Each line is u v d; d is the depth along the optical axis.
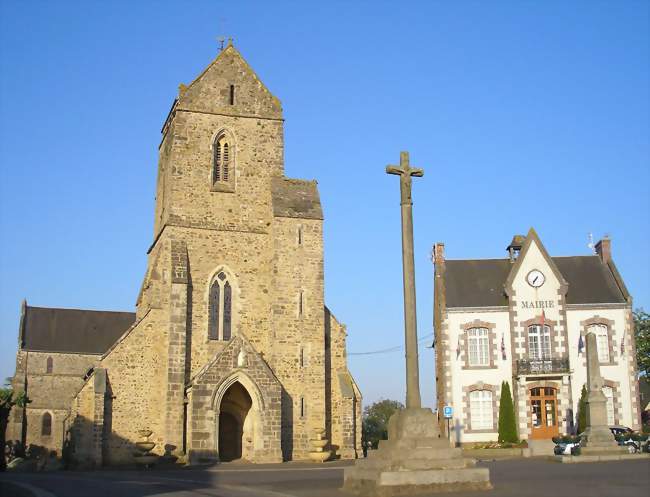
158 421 46.66
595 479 24.12
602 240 58.03
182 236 49.69
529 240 55.50
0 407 45.12
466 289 55.88
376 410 119.75
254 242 51.06
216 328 49.12
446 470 22.81
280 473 35.62
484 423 53.12
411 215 26.64
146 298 52.34
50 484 29.62
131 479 32.84
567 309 54.59
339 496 23.22
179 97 51.59
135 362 47.00
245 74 53.66
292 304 49.25
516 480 25.14
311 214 50.91
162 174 55.88
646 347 66.69
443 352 54.00
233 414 49.34
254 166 52.38
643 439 42.19
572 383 53.31
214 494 24.14
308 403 48.12
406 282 26.00
